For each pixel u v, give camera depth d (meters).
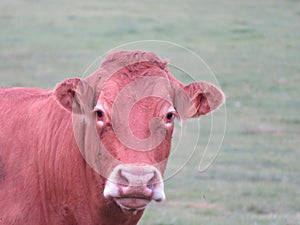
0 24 64.94
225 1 74.06
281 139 33.50
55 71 47.38
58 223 12.48
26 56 52.38
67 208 12.40
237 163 29.56
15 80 44.00
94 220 12.28
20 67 48.56
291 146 32.31
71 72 47.00
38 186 12.38
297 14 67.06
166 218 22.47
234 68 49.28
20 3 75.25
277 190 25.83
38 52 53.91
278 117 37.88
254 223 21.59
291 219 22.03
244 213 23.22
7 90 13.22
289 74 48.09
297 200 24.55
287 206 23.78
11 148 12.42
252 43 56.97
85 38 59.06
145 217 22.62
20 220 12.20
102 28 62.78
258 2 72.56
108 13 69.88
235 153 31.02
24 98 13.02
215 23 64.31
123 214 12.23
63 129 12.47
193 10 70.81
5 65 49.16
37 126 12.64
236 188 26.06
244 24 63.53
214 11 69.88
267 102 41.12
